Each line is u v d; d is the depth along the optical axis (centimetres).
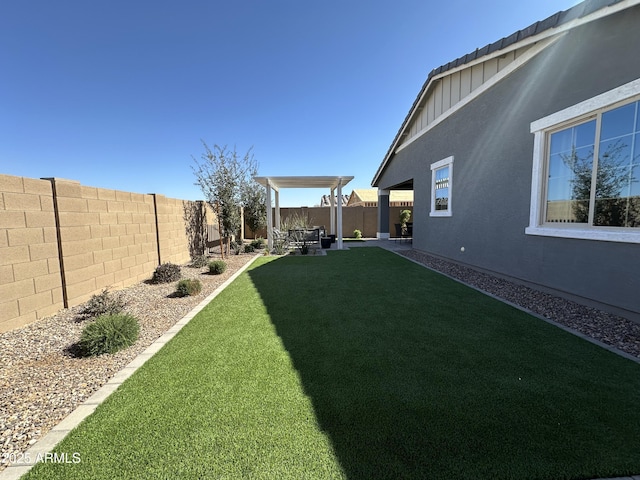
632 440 178
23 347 317
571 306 434
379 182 1694
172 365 280
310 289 565
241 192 1157
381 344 321
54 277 422
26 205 379
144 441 182
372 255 1026
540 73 499
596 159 414
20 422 201
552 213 496
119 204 579
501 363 277
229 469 160
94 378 259
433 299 492
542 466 159
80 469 162
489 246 654
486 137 654
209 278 689
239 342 330
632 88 355
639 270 357
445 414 203
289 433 187
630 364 272
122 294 543
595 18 384
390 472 156
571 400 219
